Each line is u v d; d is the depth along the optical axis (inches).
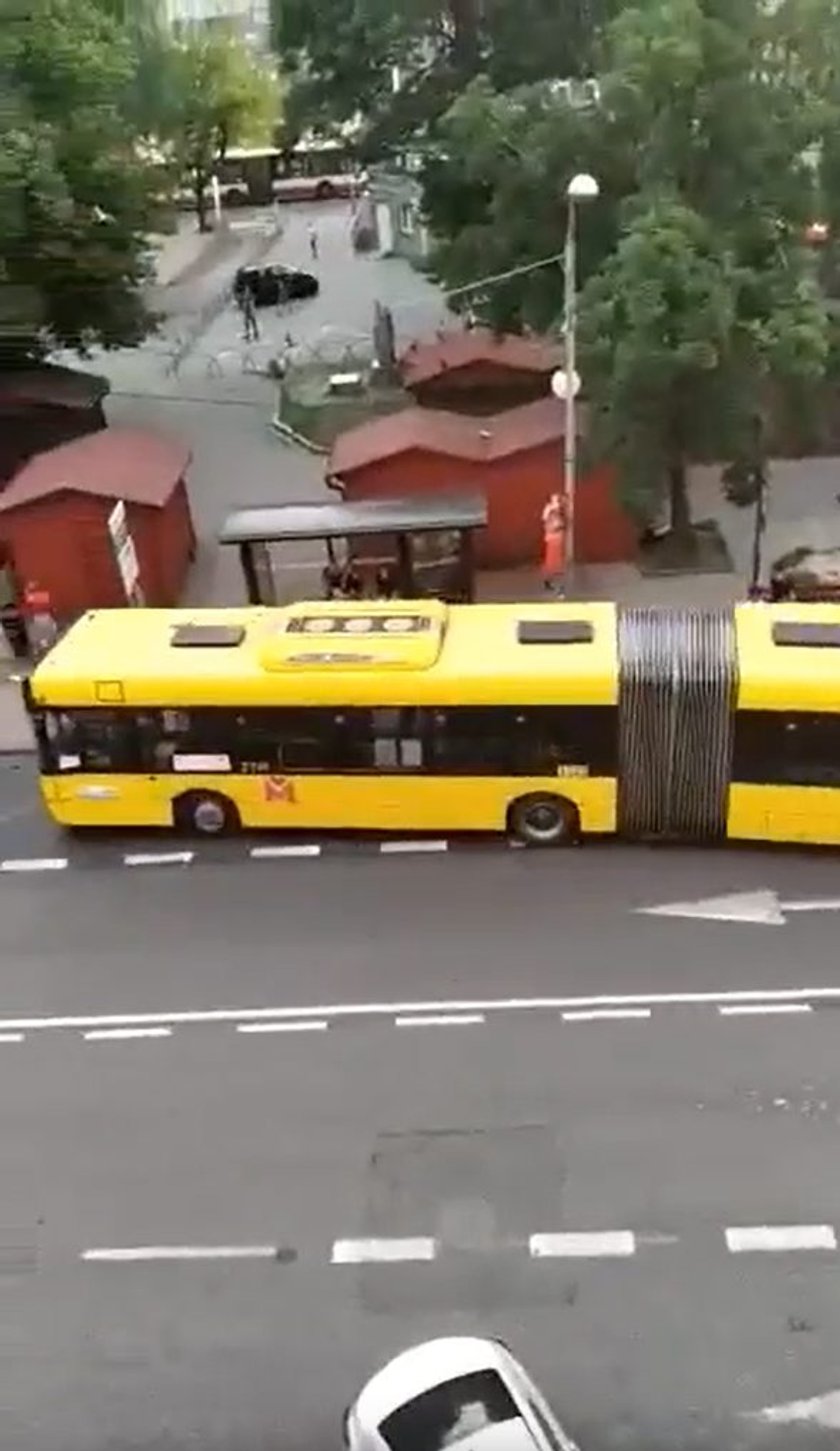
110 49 1449.3
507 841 855.7
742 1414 513.0
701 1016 703.1
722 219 1077.8
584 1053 683.4
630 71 1049.5
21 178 1306.6
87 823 877.8
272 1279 575.5
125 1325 560.4
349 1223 597.6
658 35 1041.5
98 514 1115.9
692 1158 619.2
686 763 814.5
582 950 756.0
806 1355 532.1
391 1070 679.7
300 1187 616.4
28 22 1346.0
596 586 1168.2
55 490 1107.3
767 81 1094.4
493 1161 623.5
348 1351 544.4
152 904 816.9
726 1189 602.5
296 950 768.9
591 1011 710.5
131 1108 666.8
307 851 858.8
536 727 818.2
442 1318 554.9
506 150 1239.5
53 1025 724.7
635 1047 685.9
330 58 1572.3
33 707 844.6
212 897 820.0
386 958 757.9
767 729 801.6
